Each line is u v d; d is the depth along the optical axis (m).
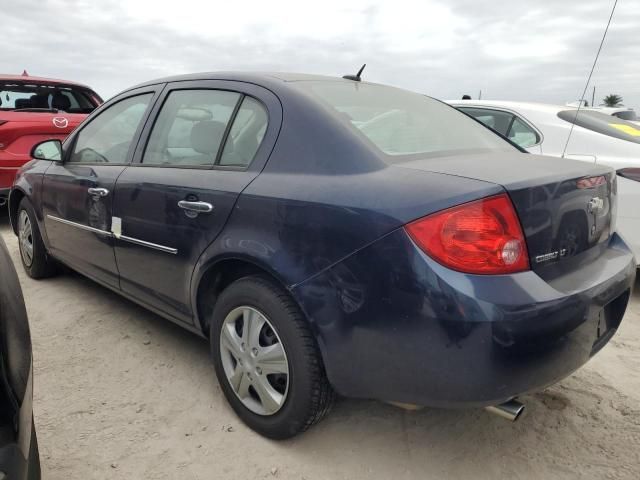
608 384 2.88
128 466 2.19
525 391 1.82
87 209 3.27
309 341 2.10
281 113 2.34
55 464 2.18
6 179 5.46
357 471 2.21
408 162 2.09
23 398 1.44
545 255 1.92
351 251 1.91
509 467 2.25
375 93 2.76
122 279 3.10
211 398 2.68
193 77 2.92
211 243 2.38
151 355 3.10
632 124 4.71
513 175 1.93
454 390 1.79
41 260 4.14
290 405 2.18
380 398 1.98
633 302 4.09
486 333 1.72
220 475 2.16
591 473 2.21
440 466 2.25
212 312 2.62
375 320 1.87
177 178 2.62
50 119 5.72
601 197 2.25
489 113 5.11
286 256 2.08
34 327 3.43
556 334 1.81
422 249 1.77
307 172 2.14
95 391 2.72
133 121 3.17
